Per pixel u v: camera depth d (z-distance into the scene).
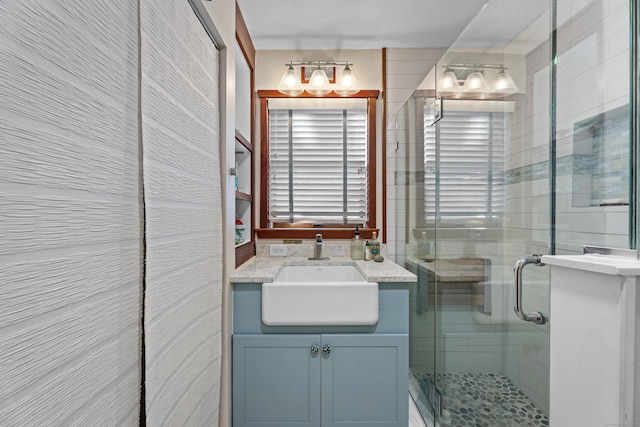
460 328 1.42
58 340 0.51
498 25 1.15
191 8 1.07
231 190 1.50
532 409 0.98
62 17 0.51
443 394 1.59
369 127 2.30
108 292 0.63
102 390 0.61
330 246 2.27
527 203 1.01
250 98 2.18
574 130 0.83
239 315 1.54
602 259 0.65
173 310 0.91
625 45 0.73
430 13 1.89
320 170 2.32
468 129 1.34
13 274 0.43
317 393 1.52
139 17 0.73
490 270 1.20
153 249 0.79
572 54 0.85
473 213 1.32
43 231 0.48
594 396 0.62
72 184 0.54
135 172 0.72
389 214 2.31
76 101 0.54
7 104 0.42
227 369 1.45
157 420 0.80
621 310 0.56
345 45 2.25
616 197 0.70
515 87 1.07
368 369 1.52
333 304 1.51
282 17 1.92
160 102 0.83
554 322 0.73
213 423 1.27
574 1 0.86
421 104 1.86
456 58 1.43
